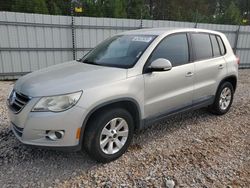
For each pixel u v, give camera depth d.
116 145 3.23
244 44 13.46
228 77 4.81
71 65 3.69
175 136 3.98
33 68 9.44
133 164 3.16
